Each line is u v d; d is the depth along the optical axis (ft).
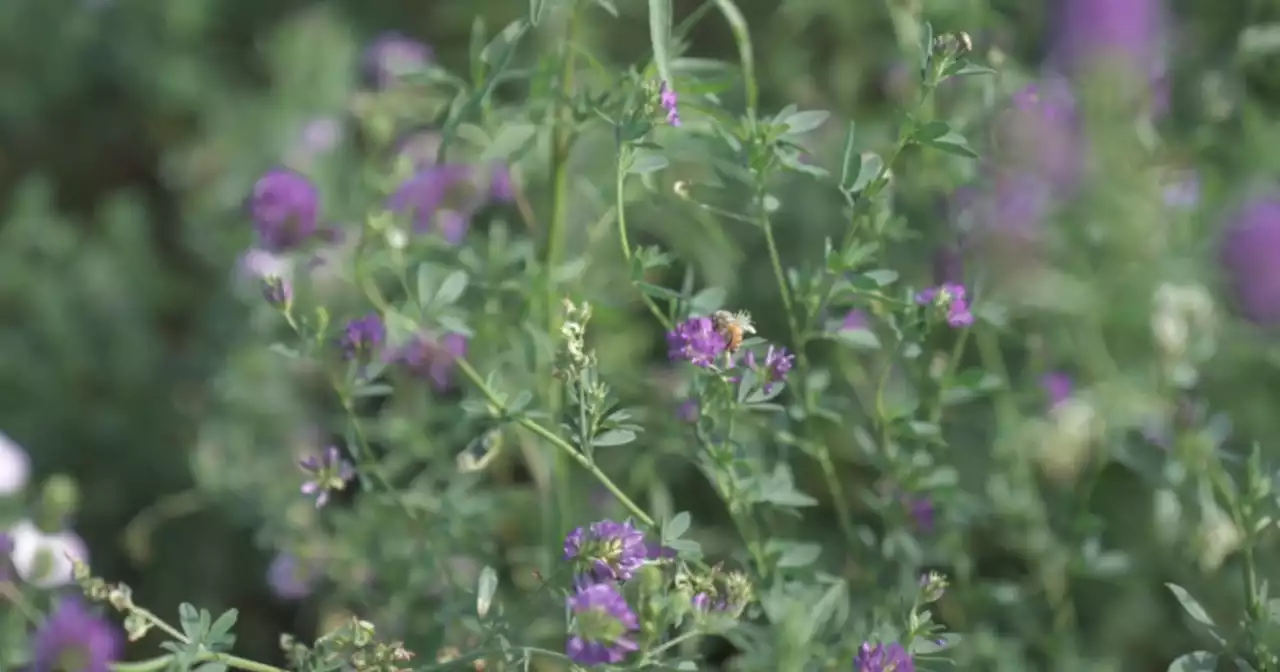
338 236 6.97
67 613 6.54
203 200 8.85
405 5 9.50
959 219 6.89
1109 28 7.22
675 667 6.23
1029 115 6.89
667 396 6.89
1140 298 7.09
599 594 6.10
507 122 6.67
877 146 7.15
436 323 6.70
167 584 7.67
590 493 7.01
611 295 7.13
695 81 6.47
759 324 7.26
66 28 10.32
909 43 6.98
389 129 7.24
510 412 6.40
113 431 8.06
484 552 6.81
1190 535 6.82
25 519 6.75
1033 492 6.97
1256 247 7.01
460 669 6.50
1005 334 7.02
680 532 6.27
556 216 6.72
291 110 8.55
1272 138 7.18
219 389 7.72
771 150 6.38
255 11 10.75
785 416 6.66
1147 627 6.90
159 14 10.34
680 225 7.14
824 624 6.53
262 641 7.56
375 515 6.90
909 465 6.61
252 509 7.45
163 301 9.02
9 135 10.52
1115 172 7.14
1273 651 6.36
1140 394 7.02
